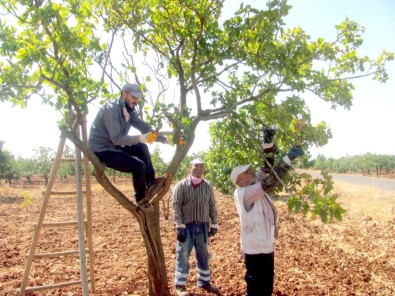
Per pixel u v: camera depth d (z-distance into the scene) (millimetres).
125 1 5316
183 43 5512
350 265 8102
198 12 4875
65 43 3902
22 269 8156
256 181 5016
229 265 7902
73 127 4586
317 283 6891
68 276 7559
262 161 5289
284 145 4961
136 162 4645
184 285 6348
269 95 5078
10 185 38125
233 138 5422
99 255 9234
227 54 4832
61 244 10609
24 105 4223
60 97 4395
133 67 5336
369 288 6703
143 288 6590
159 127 4707
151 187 5164
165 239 10922
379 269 7867
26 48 3834
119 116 4516
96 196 25766
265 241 4844
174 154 5105
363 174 61781
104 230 12656
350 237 11125
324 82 4852
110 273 7668
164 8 5176
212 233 6605
